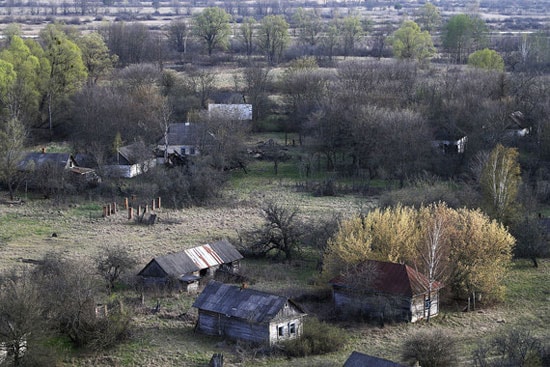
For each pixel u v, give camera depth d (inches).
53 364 2566.4
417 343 2573.8
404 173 5108.3
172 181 4881.9
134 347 2760.8
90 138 5659.5
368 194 4960.6
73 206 4677.7
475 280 3225.9
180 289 3324.3
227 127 5669.3
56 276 2950.3
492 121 5457.7
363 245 3230.8
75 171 5078.7
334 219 3902.6
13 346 2511.1
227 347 2765.7
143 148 5334.6
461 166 5251.0
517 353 2517.2
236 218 4439.0
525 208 4180.6
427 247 3191.4
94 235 4092.0
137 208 4505.4
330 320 3036.4
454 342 2667.3
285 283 3440.0
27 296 2586.1
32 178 4987.7
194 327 2923.2
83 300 2785.4
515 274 3604.8
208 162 5270.7
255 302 2837.1
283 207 4621.1
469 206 3966.5
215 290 2942.9
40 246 3875.5
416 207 4001.0
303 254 3848.4
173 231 4183.1
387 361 2282.2
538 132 5546.3
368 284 3058.6
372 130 5315.0
